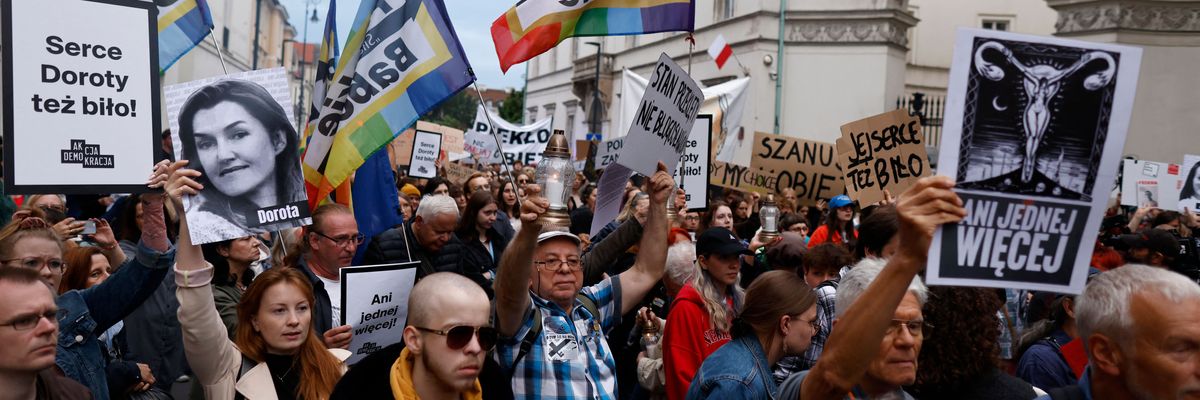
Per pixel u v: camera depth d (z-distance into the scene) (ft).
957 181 8.34
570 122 147.84
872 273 10.73
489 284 20.80
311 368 13.60
